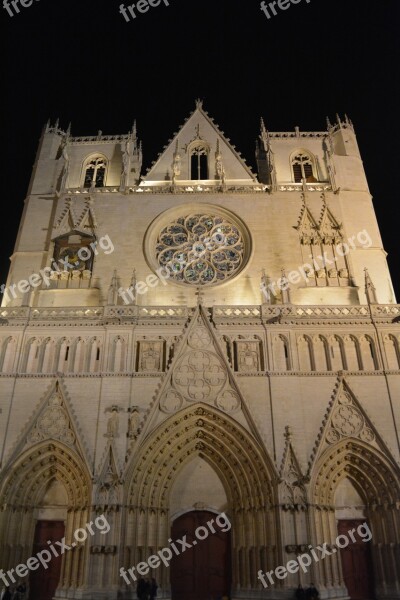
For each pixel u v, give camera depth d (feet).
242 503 105.70
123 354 117.19
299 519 98.78
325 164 164.76
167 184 159.43
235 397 111.75
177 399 111.55
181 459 112.16
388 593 97.71
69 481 106.93
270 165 159.33
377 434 107.24
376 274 138.92
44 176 160.66
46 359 117.29
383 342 118.93
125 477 102.27
